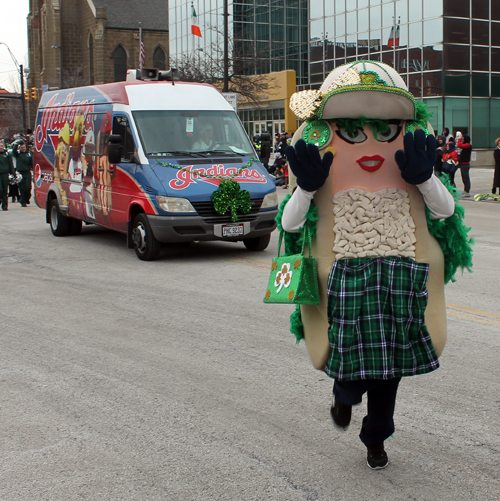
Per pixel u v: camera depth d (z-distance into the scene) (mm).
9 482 3533
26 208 19219
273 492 3365
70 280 8938
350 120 3098
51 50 73500
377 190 3080
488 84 33469
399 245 3062
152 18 71375
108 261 10344
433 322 3172
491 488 3379
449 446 3865
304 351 5734
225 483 3471
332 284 3049
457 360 5359
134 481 3516
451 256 3271
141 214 10141
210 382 5004
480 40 32938
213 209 9883
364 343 3027
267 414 4383
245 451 3840
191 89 11156
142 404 4590
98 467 3684
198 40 48250
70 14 72688
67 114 12641
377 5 34469
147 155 10133
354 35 35875
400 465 3639
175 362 5484
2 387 4973
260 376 5117
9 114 95938
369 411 3414
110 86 11305
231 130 10953
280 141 27516
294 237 3348
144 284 8609
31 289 8414
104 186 11141
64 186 12750
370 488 3389
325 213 3100
